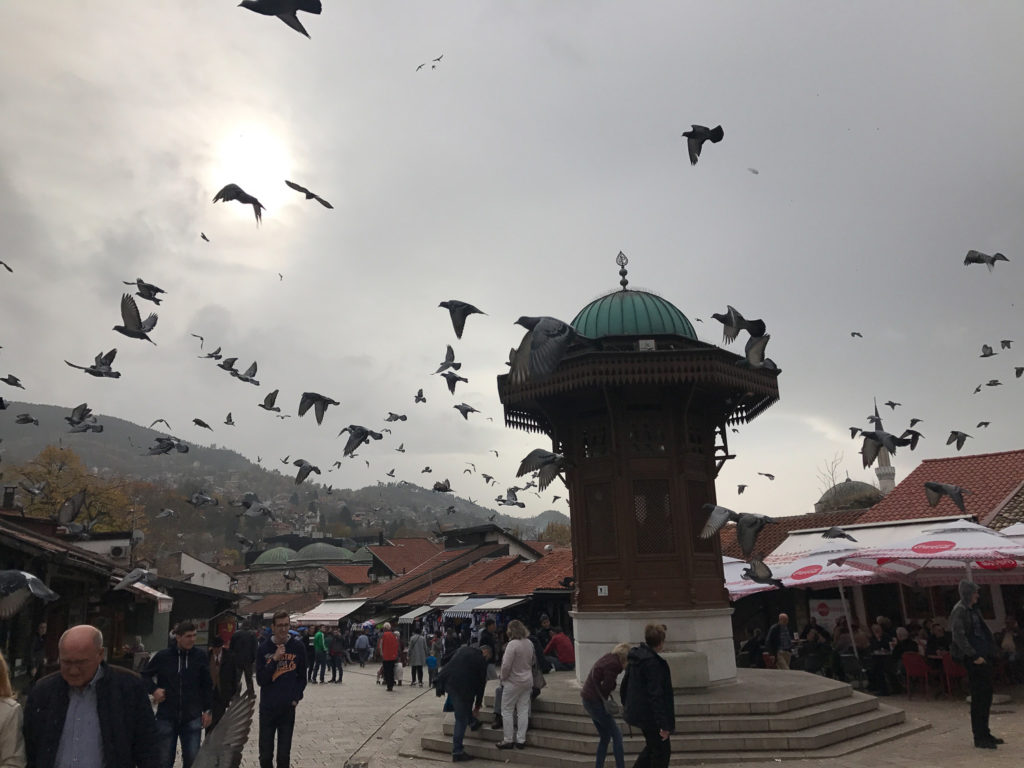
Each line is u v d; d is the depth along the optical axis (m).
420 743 13.18
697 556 14.31
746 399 16.12
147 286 11.85
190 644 8.84
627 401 14.65
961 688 17.52
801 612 26.17
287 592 79.50
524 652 11.80
